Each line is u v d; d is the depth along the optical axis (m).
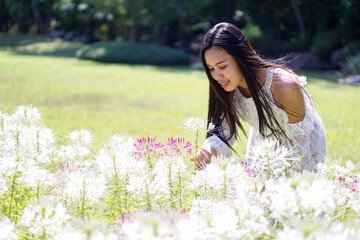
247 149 2.51
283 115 2.12
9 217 1.59
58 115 6.95
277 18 25.69
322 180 1.25
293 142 2.20
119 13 30.52
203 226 1.11
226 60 2.02
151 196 1.65
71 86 11.65
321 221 1.16
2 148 1.98
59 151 2.22
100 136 5.26
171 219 1.20
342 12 23.03
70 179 1.57
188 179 1.77
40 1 35.31
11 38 31.11
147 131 6.05
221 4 29.27
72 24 33.31
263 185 1.35
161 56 21.91
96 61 21.77
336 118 7.91
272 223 1.41
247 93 2.29
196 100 10.23
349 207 1.62
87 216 1.56
